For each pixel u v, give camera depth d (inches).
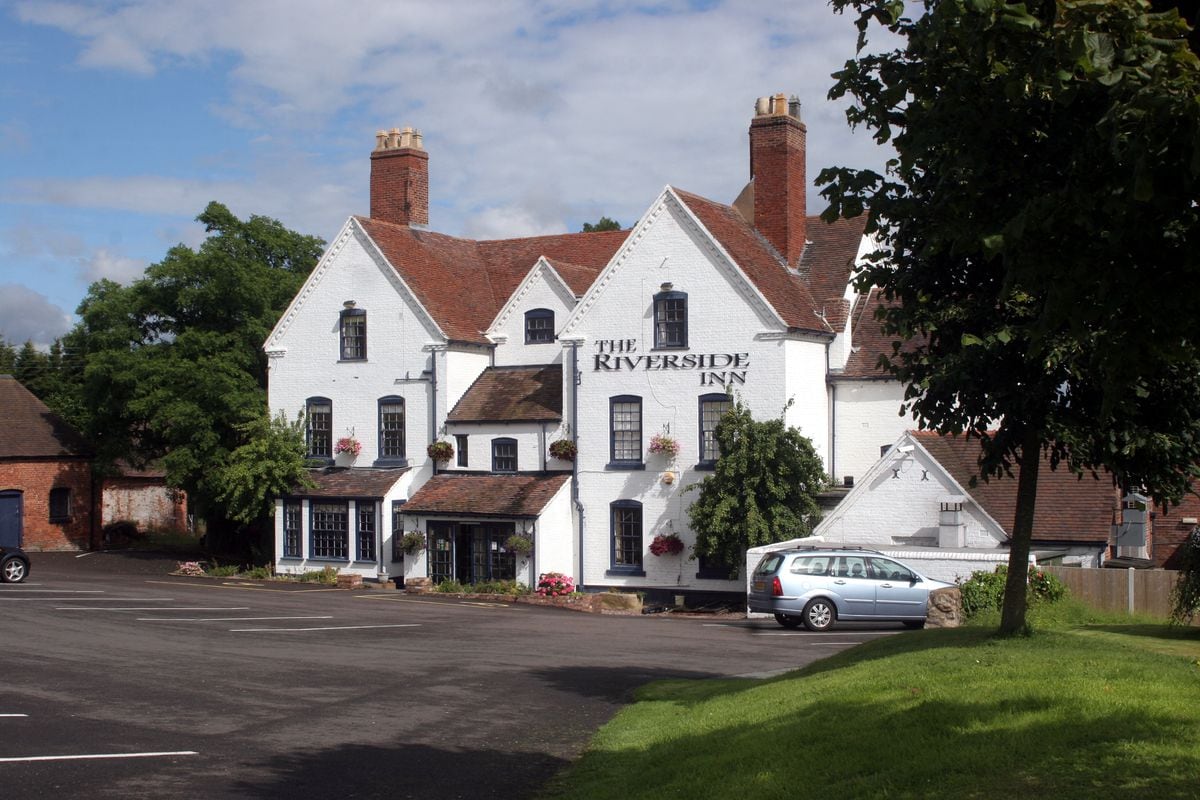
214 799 461.4
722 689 657.6
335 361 1683.1
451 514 1494.8
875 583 1090.7
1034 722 416.5
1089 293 311.3
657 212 1464.1
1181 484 600.7
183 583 1520.7
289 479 1662.2
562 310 1642.5
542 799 461.7
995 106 350.6
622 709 644.1
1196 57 288.0
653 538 1448.1
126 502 2326.5
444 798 466.6
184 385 1769.2
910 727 433.1
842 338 1481.3
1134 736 389.1
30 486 2009.1
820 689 547.5
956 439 1347.2
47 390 2819.9
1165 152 289.7
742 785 408.2
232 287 1795.0
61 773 497.4
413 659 848.3
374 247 1657.2
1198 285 304.0
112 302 1861.5
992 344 526.6
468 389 1642.5
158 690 700.0
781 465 1316.4
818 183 423.2
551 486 1485.0
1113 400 329.4
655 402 1457.9
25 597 1232.8
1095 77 296.8
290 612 1170.6
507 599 1386.6
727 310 1419.8
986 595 894.4
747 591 1246.3
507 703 673.0
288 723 611.8
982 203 368.5
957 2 321.7
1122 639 707.4
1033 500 622.2
